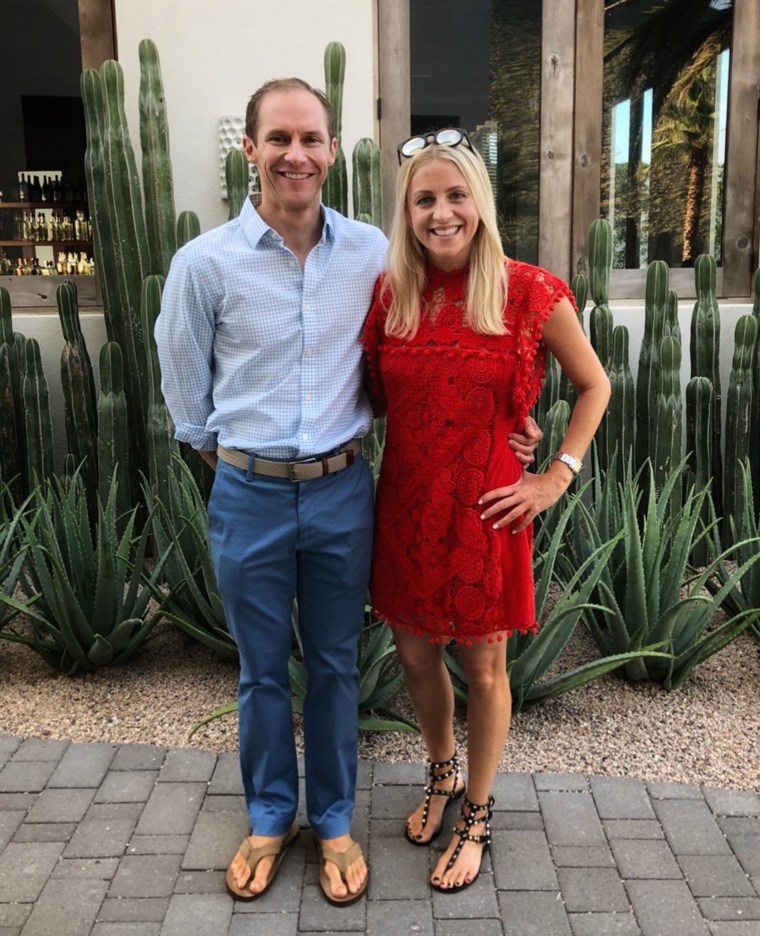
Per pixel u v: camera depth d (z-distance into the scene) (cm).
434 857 216
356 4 414
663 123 472
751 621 290
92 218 396
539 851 217
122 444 378
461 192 171
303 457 188
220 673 312
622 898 201
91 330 437
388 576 200
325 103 182
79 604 305
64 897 202
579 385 192
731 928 192
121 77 370
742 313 468
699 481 414
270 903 201
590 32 450
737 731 275
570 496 343
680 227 488
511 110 458
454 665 275
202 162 418
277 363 186
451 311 182
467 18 442
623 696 296
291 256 182
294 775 213
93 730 274
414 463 190
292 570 196
